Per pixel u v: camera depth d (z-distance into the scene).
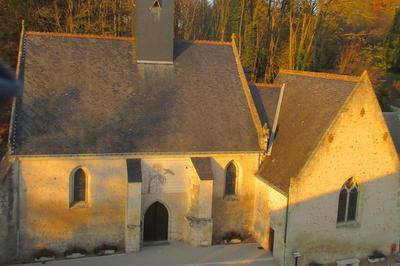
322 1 53.66
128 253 28.59
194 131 30.28
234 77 33.66
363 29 72.50
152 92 31.06
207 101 31.91
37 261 27.22
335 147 27.52
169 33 31.72
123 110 29.72
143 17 30.95
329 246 28.81
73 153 27.02
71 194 28.09
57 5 48.97
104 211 28.66
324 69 63.09
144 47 31.50
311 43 55.44
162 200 29.89
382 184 29.56
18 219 27.03
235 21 63.88
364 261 30.00
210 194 29.27
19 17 46.03
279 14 56.25
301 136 29.47
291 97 33.72
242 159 31.06
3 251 26.88
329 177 27.78
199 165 29.42
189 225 29.95
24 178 26.70
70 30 48.00
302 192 27.19
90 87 29.89
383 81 65.25
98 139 28.06
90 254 28.58
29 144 26.47
